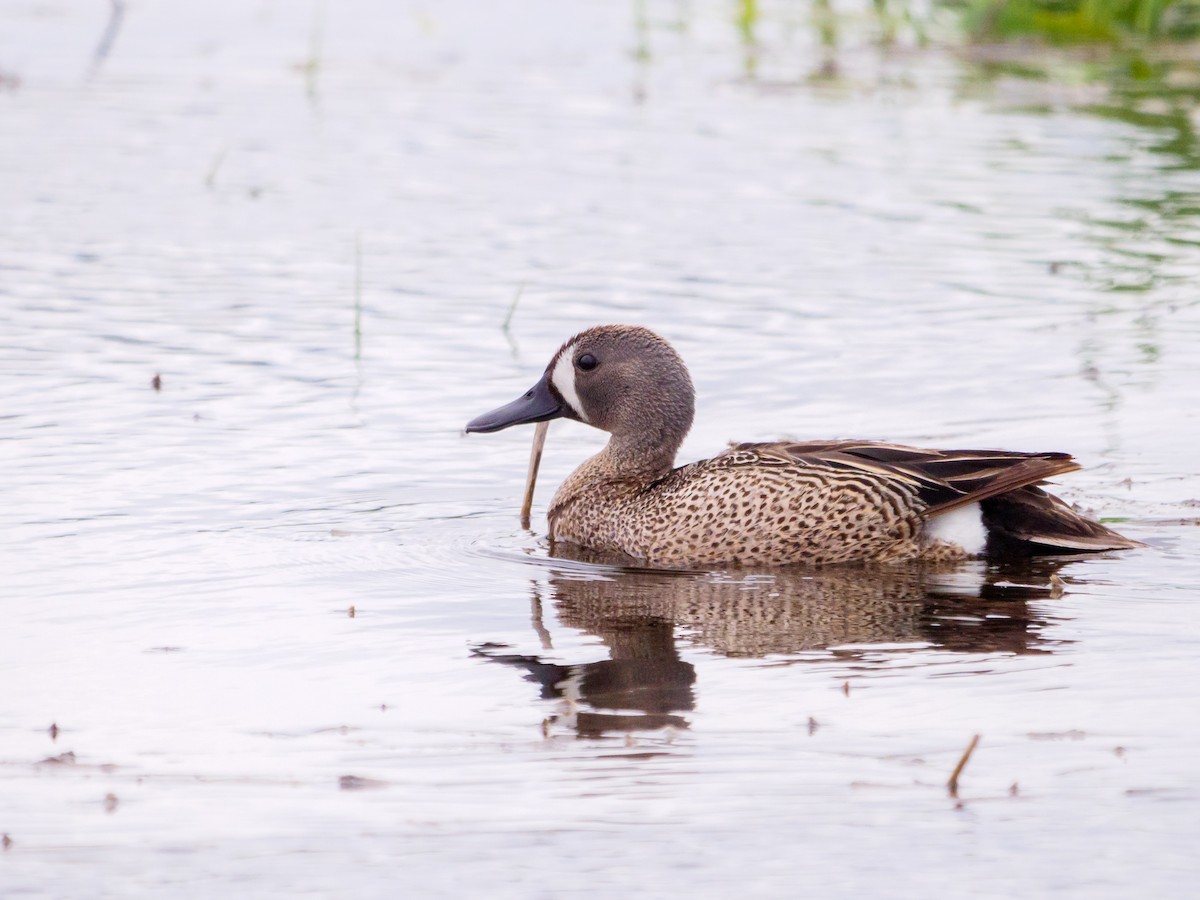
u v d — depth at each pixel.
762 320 18.45
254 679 10.13
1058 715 9.50
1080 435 15.13
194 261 20.50
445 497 13.95
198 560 12.27
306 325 18.23
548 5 38.91
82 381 16.34
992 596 11.78
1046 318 18.59
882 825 8.20
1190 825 8.16
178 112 28.30
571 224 22.19
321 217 22.48
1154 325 18.39
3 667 10.27
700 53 33.75
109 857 7.96
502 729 9.39
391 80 31.12
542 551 13.04
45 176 24.20
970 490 12.58
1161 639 10.76
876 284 19.75
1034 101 29.47
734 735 9.28
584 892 7.61
